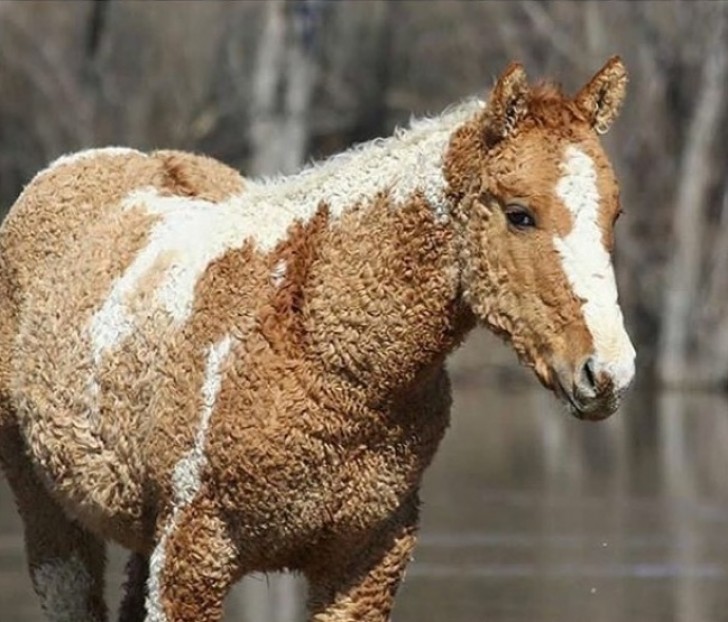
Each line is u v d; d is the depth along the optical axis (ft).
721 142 177.37
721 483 84.12
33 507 42.80
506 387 149.28
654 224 176.86
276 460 36.09
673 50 177.58
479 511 75.36
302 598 58.59
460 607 56.03
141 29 199.72
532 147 34.17
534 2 183.62
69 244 42.11
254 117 169.48
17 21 195.42
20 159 195.11
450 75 203.82
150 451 37.58
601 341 32.96
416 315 35.65
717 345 158.30
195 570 36.86
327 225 36.73
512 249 33.99
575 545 67.15
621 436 107.04
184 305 37.73
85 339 39.55
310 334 36.24
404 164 36.04
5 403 42.65
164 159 43.96
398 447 36.55
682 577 60.75
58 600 42.70
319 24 182.29
